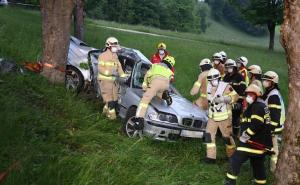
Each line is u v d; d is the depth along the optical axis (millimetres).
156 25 90312
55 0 9055
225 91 7516
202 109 9234
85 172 5449
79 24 15484
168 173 6539
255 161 6566
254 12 44438
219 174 7207
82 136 6855
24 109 6926
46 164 5344
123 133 8156
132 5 85625
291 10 4992
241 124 6492
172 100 8680
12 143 5723
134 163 6438
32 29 16984
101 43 17188
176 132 7953
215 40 41312
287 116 5195
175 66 16422
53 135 6535
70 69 10086
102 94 8742
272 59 29828
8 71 8641
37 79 8750
